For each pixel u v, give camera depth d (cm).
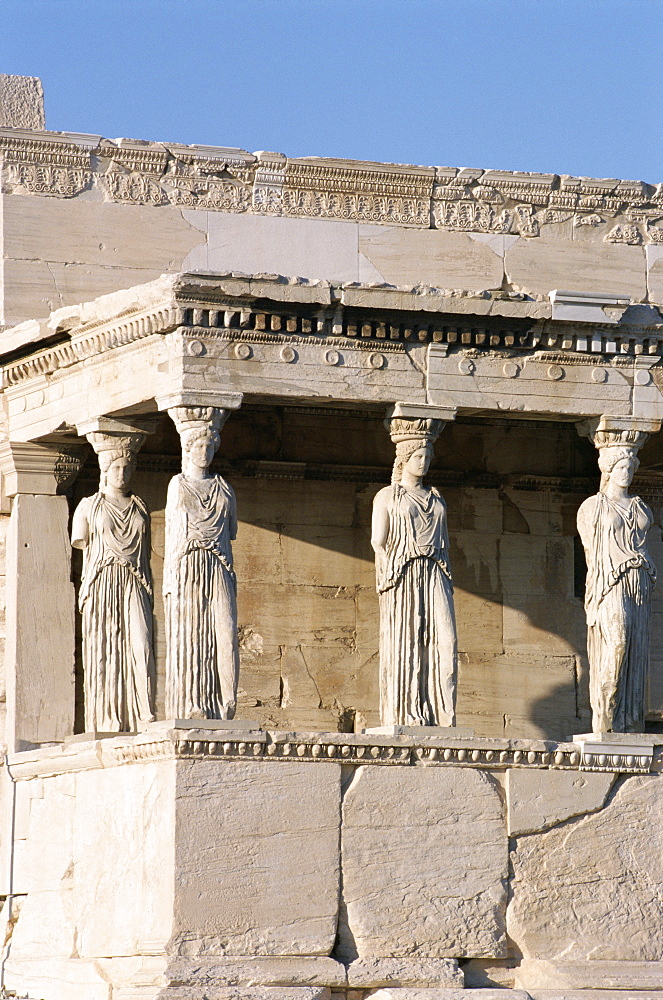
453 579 3528
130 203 3391
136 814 2831
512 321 3000
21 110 3397
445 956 2852
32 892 3100
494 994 2775
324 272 3466
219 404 2862
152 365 2922
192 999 2667
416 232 3512
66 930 2975
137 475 3394
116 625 3061
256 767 2794
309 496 3469
